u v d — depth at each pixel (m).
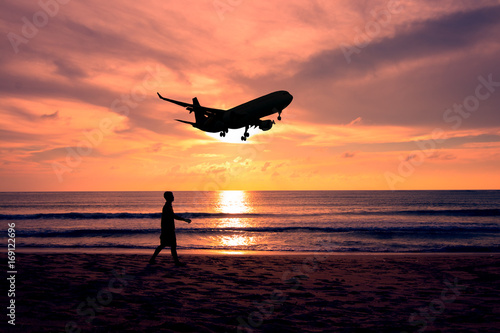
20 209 69.81
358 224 34.03
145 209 69.94
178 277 7.47
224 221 38.53
